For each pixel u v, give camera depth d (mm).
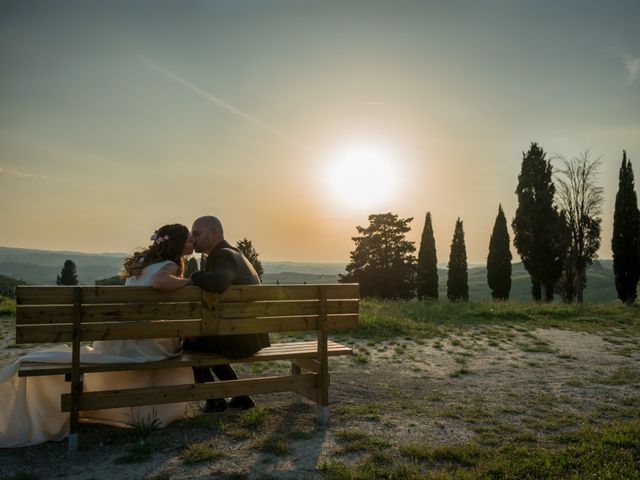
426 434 4805
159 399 4520
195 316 4664
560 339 11938
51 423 4508
